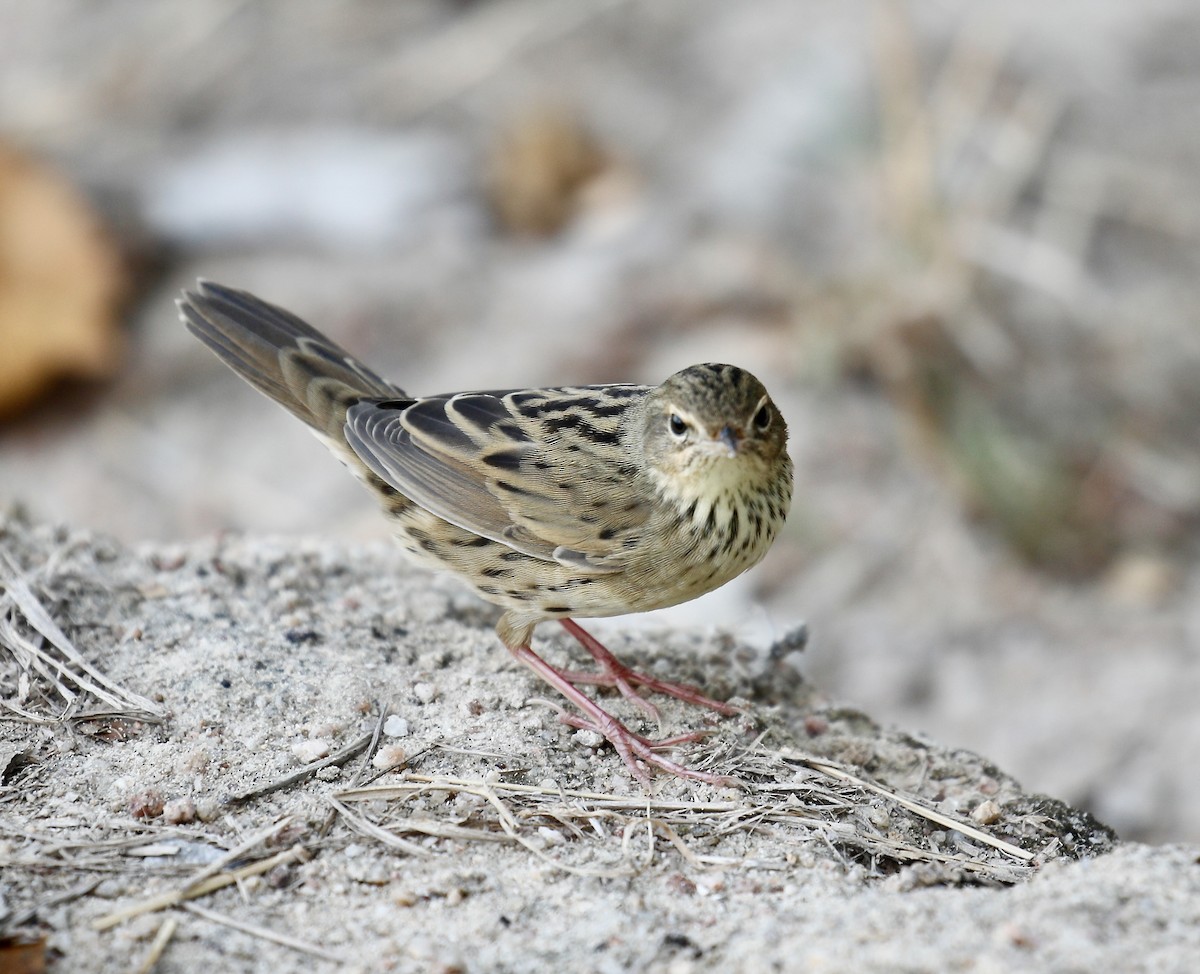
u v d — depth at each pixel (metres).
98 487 15.48
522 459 8.70
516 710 8.32
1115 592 13.89
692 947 6.46
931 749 8.70
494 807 7.38
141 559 9.24
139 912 6.53
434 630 9.13
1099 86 18.94
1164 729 12.32
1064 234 16.78
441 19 21.28
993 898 6.62
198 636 8.53
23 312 16.58
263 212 18.09
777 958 6.27
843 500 14.70
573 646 9.39
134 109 19.72
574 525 8.48
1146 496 14.61
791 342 15.97
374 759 7.70
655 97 19.61
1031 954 6.09
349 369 9.83
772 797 7.70
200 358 16.84
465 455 8.81
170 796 7.30
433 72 20.17
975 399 15.12
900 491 14.79
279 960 6.34
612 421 8.90
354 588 9.48
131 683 8.09
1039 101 18.50
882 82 18.62
